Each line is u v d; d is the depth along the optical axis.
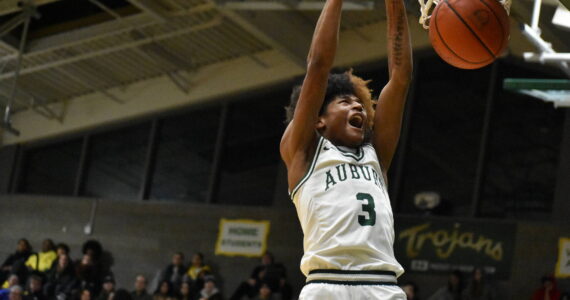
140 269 19.22
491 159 17.06
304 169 3.90
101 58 18.69
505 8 5.11
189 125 19.97
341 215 3.75
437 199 17.06
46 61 18.61
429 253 16.92
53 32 17.98
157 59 18.69
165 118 20.22
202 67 19.41
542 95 8.80
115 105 20.41
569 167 16.20
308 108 3.88
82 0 17.50
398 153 17.73
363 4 14.17
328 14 3.95
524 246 16.22
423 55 17.77
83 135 21.06
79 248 20.06
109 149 20.83
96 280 18.48
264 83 18.73
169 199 19.78
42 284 16.62
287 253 17.92
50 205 20.70
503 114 17.12
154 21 16.27
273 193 18.73
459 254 16.69
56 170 21.30
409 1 13.36
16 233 20.83
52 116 20.83
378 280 3.67
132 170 20.38
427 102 17.77
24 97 20.62
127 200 19.94
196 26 16.58
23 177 21.61
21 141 21.50
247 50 18.53
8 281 16.73
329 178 3.84
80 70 19.28
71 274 17.55
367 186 3.83
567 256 15.83
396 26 4.15
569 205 16.06
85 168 20.89
